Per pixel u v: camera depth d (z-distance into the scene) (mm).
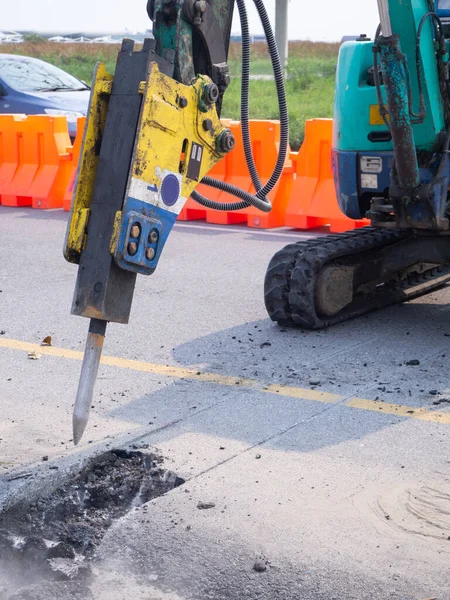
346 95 6809
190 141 4012
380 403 5289
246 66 4520
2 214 12727
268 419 5051
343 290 6945
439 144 6395
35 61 17234
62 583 3482
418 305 7625
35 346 6547
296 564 3570
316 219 11430
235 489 4176
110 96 3770
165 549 3695
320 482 4238
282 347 6445
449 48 6699
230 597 3396
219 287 8391
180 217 12227
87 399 3877
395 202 6500
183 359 6211
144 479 4387
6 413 5191
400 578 3467
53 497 4242
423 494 4113
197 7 3959
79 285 3770
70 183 13039
